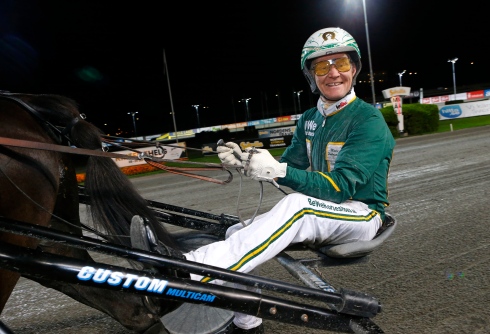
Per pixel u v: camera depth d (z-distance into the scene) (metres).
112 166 2.15
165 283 1.69
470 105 21.80
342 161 2.13
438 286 2.92
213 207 6.04
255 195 6.65
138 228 1.84
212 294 1.72
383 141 2.22
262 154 1.95
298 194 2.03
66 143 2.10
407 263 3.37
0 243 1.55
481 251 3.47
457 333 2.33
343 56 2.33
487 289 2.82
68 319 2.86
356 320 1.88
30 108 1.98
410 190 5.89
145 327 2.07
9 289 1.77
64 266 1.58
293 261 2.04
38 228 1.62
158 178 11.81
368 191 2.28
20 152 1.78
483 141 10.90
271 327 2.56
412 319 2.52
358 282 3.09
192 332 2.19
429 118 16.42
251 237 1.91
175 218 2.45
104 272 1.63
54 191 1.90
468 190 5.57
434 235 3.96
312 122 2.60
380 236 2.15
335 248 2.00
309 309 1.84
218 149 2.03
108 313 2.06
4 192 1.71
